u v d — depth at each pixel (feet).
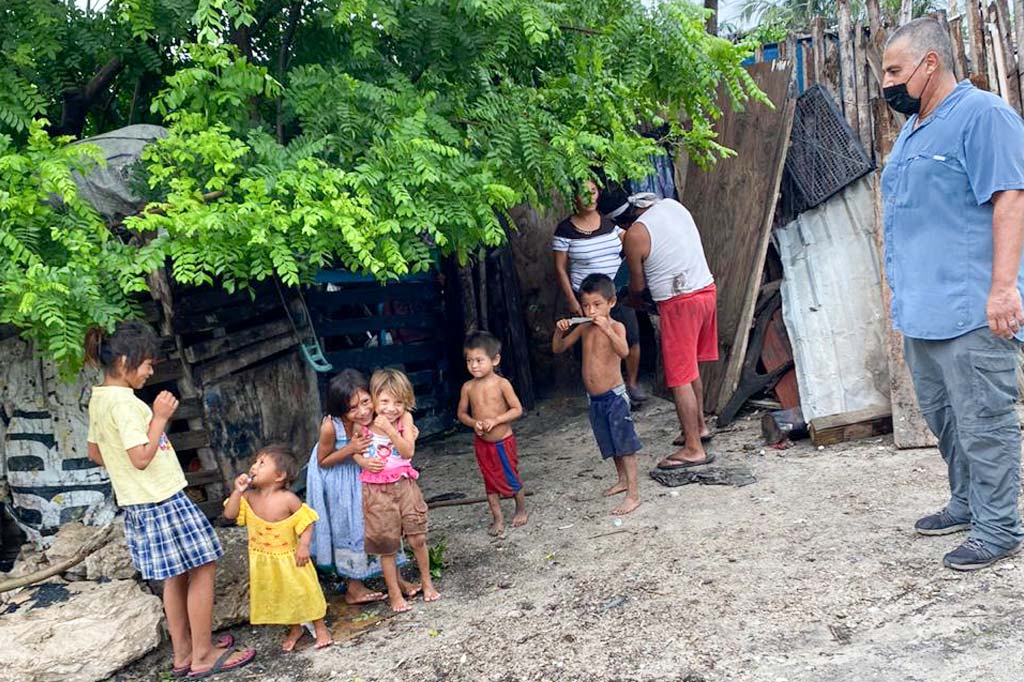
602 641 11.34
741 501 15.85
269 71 16.87
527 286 26.61
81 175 12.96
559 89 16.70
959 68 21.16
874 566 12.30
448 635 12.17
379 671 11.44
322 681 11.42
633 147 17.17
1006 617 10.44
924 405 12.80
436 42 15.30
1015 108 20.43
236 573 13.80
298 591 12.09
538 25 14.46
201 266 12.49
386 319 23.54
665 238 17.92
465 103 16.01
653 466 19.07
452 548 15.65
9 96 14.05
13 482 15.83
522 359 25.94
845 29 21.80
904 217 12.07
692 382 19.03
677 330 18.17
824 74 22.65
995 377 11.49
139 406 11.51
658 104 19.67
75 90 17.19
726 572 12.80
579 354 26.73
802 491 15.90
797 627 10.99
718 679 10.04
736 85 18.56
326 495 13.41
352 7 14.24
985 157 11.01
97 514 15.48
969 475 12.14
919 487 15.24
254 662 12.26
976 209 11.37
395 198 13.21
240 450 17.78
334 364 22.48
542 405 26.05
